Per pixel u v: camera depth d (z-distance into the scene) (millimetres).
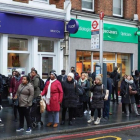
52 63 14688
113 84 15070
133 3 18406
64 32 14609
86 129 9125
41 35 13734
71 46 14961
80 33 15312
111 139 7938
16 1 12992
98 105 9641
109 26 16750
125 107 12039
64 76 12367
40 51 14227
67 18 14539
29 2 13367
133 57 18391
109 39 16766
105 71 10734
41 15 13648
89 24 15695
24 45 13734
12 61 13352
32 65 13742
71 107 9234
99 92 9688
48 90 8945
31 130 8508
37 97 9086
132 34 18219
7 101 12648
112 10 17172
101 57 10836
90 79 11273
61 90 9000
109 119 10727
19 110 8438
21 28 13039
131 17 18281
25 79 8281
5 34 12734
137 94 12820
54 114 9117
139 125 10211
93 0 16422
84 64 15805
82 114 10820
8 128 8742
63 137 8133
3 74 12641
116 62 17547
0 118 9883
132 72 16797
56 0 14469
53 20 14164
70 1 14805
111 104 15016
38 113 9023
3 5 12328
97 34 10945
